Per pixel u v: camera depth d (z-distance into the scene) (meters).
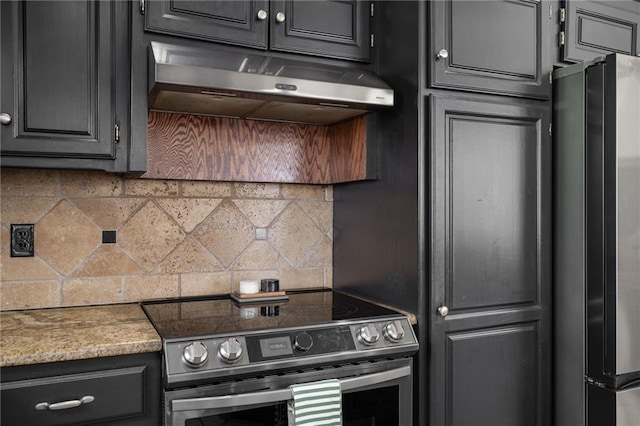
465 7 1.77
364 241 2.02
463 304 1.75
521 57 1.86
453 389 1.73
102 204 1.88
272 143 2.10
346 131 2.07
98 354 1.32
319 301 1.96
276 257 2.18
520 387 1.84
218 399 1.37
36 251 1.80
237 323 1.58
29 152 1.51
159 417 1.41
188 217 2.02
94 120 1.58
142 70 1.63
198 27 1.70
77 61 1.56
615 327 1.69
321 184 2.23
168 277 1.99
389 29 1.88
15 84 1.49
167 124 1.92
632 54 2.13
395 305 1.83
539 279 1.87
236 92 1.59
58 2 1.53
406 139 1.77
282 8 1.82
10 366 1.25
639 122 1.72
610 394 1.71
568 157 1.85
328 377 1.54
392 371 1.61
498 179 1.81
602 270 1.73
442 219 1.71
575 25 1.99
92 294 1.87
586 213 1.78
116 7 1.61
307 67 1.79
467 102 1.75
